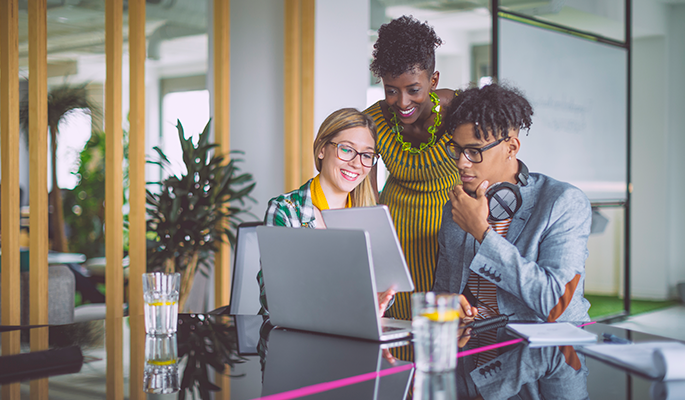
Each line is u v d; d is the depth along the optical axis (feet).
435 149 8.71
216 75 11.94
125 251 16.61
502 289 5.68
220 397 3.02
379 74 8.83
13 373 3.55
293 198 6.63
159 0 20.35
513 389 3.12
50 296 10.57
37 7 9.45
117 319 5.56
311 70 12.08
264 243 4.49
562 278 5.18
